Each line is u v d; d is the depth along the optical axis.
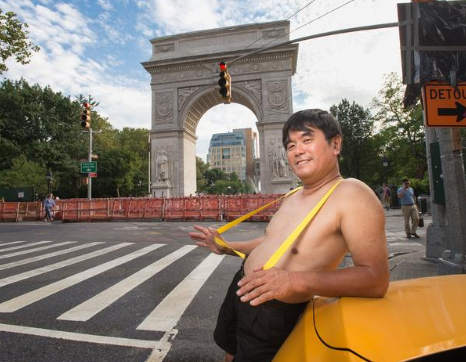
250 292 1.22
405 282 1.45
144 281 5.99
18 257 8.66
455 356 0.89
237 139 176.75
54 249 9.94
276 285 1.18
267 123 31.84
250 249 2.03
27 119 44.84
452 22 4.14
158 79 34.84
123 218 23.08
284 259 1.42
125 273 6.64
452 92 4.13
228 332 1.86
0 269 7.16
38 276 6.43
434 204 7.23
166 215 22.55
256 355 1.43
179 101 34.34
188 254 8.83
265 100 32.25
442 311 1.06
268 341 1.42
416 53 4.16
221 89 12.49
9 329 3.79
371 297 1.20
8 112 43.69
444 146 5.11
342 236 1.37
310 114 1.61
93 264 7.57
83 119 17.11
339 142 1.64
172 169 33.31
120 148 59.69
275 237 1.57
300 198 1.67
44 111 45.91
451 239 5.07
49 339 3.51
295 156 1.59
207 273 6.62
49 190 30.88
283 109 31.83
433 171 6.71
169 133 33.88
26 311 4.41
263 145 31.92
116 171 53.25
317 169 1.54
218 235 2.00
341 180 1.52
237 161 174.25
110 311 4.39
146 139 70.94
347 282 1.17
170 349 3.26
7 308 4.53
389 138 38.50
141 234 13.84
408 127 37.03
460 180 4.98
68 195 54.72
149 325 3.89
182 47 34.94
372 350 0.92
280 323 1.41
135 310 4.43
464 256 4.89
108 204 23.44
